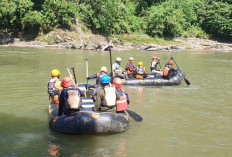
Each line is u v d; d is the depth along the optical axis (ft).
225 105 23.71
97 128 15.97
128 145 14.93
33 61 48.34
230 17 110.83
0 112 20.10
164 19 100.99
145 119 19.56
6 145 14.48
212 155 14.05
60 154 13.51
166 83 31.89
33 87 28.07
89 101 18.86
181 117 20.18
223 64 53.78
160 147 14.83
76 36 84.74
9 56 54.85
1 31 84.43
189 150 14.56
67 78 16.96
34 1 86.94
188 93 28.09
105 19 91.97
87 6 92.22
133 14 111.14
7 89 27.12
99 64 47.65
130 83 31.30
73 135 16.16
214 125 18.66
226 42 110.93
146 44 91.45
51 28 85.10
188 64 52.65
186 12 113.50
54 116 17.74
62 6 83.97
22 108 21.20
